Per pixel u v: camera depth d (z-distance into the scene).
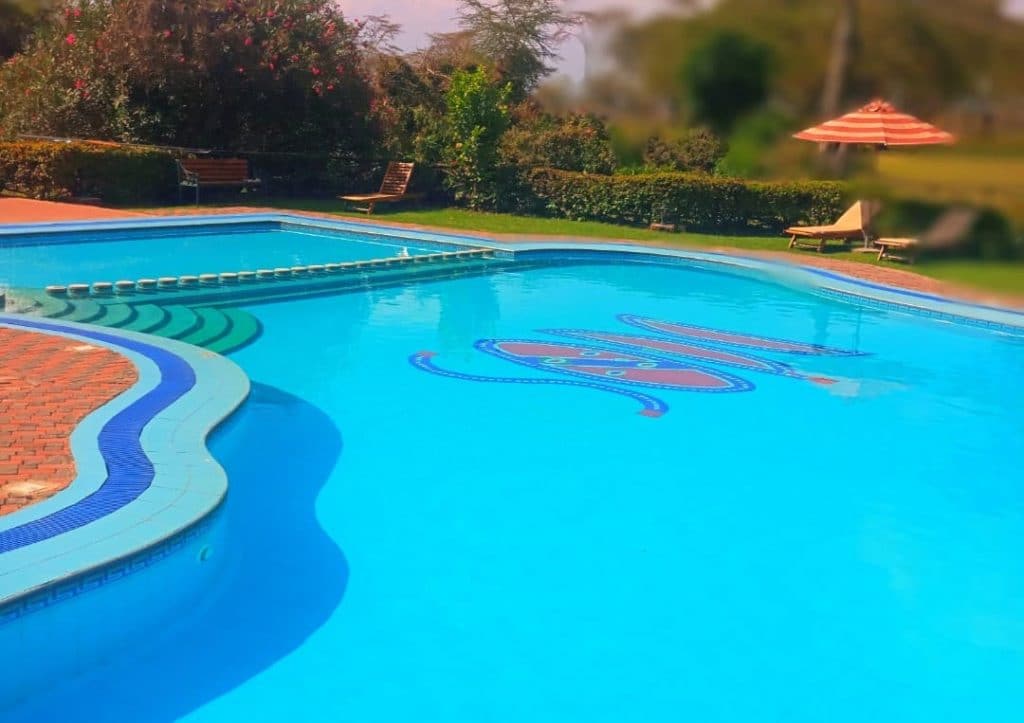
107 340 7.84
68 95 19.73
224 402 6.12
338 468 6.25
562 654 4.09
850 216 16.38
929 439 7.28
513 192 20.39
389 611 4.39
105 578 3.70
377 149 22.30
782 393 8.40
